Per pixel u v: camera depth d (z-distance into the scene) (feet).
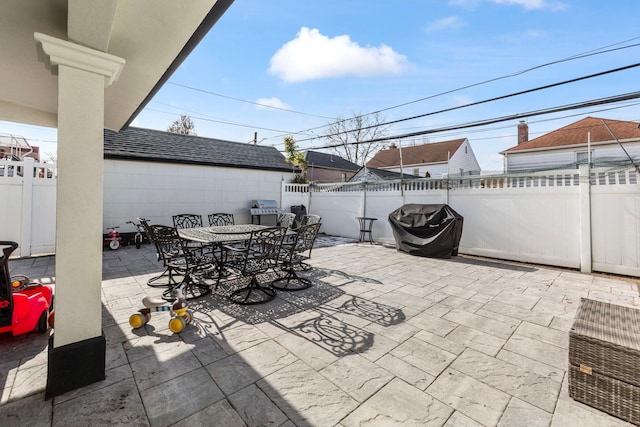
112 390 6.09
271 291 12.64
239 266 13.08
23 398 5.83
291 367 7.06
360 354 7.70
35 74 9.25
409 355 7.68
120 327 9.08
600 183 16.33
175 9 6.02
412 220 21.76
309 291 12.95
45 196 19.01
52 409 5.51
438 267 17.72
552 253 17.92
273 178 33.76
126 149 25.04
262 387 6.29
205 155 30.01
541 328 9.36
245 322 9.62
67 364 5.97
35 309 8.71
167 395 5.97
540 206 18.37
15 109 12.39
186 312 9.25
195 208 28.14
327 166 63.52
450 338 8.66
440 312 10.63
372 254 21.83
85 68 6.08
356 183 29.07
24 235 18.24
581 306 7.55
